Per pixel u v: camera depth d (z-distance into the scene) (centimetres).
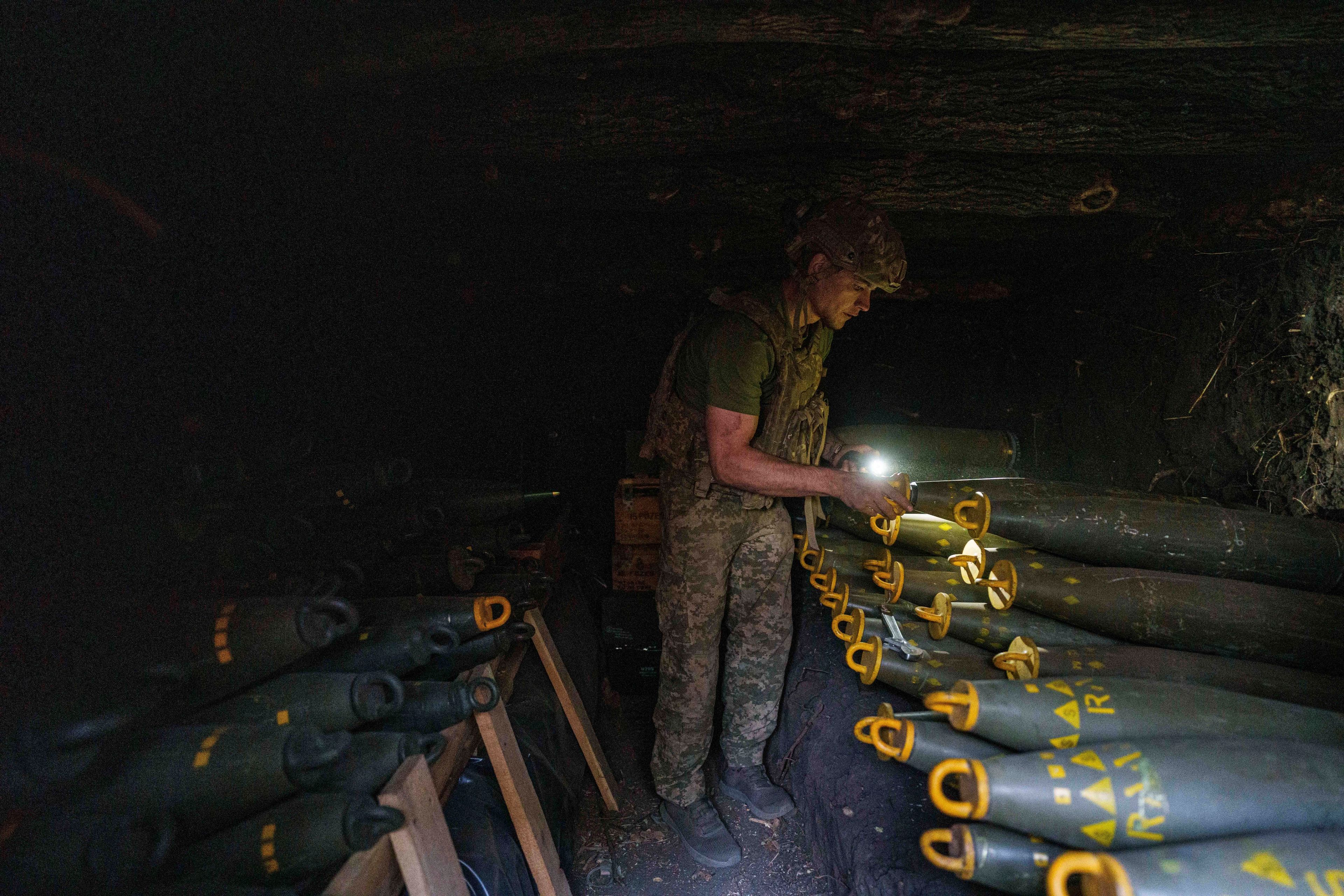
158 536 196
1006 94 229
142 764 120
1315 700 157
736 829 254
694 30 194
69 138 225
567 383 485
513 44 206
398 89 248
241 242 275
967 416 421
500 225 381
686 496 229
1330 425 223
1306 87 207
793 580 331
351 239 329
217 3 209
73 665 149
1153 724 125
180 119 237
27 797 112
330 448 330
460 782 204
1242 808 105
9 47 208
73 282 234
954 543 244
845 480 203
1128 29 182
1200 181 260
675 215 372
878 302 431
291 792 125
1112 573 190
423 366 410
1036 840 111
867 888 176
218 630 147
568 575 400
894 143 246
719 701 311
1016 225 324
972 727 129
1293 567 188
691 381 222
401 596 221
